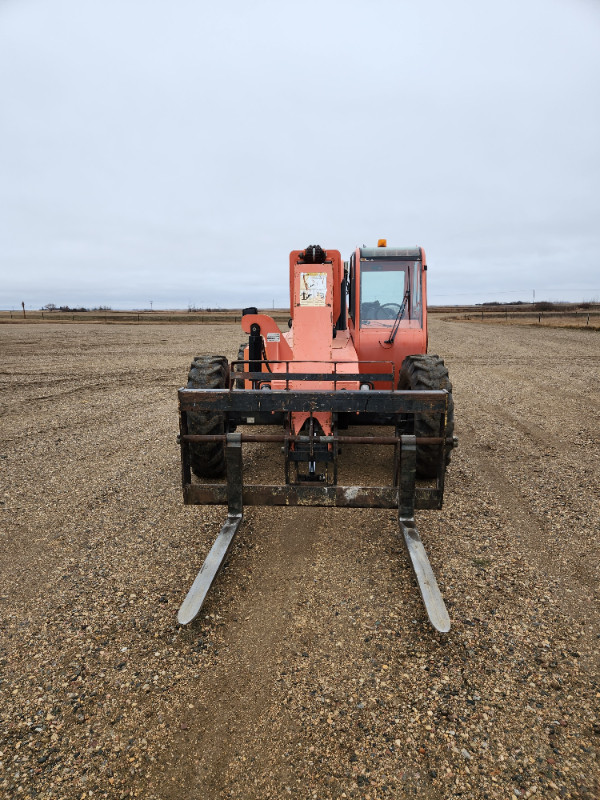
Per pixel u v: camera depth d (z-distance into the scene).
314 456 3.89
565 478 5.46
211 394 3.62
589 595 3.32
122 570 3.69
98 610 3.22
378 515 4.57
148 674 2.68
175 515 4.61
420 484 5.03
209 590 3.13
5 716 2.42
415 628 3.00
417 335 6.01
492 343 23.56
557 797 2.00
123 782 2.10
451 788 2.05
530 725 2.33
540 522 4.39
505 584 3.44
